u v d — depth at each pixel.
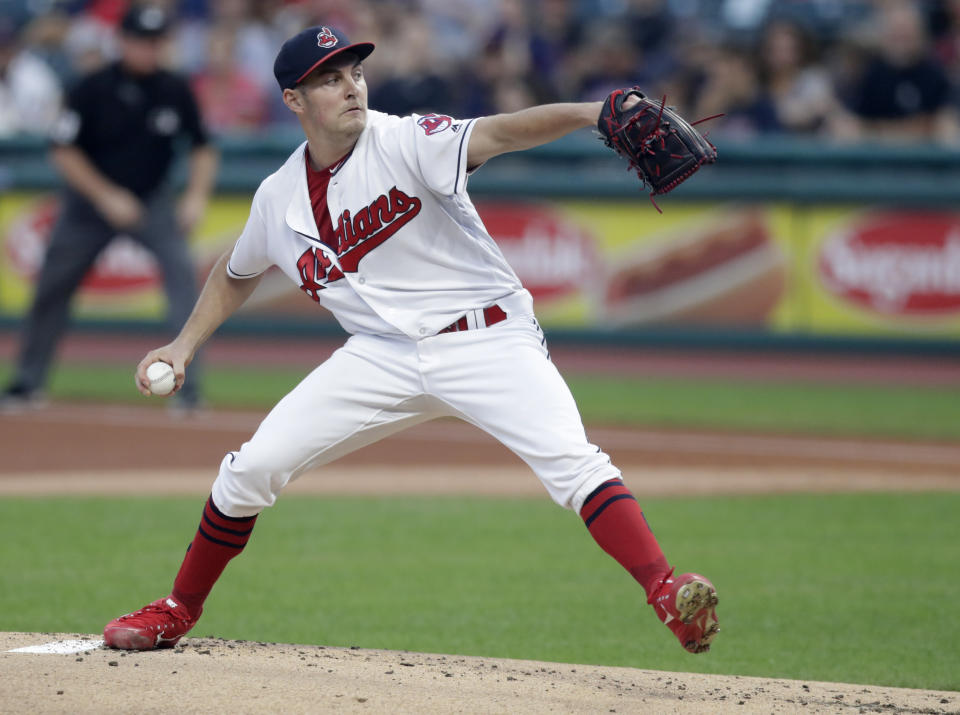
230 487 14.35
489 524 25.38
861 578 21.17
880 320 46.59
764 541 23.72
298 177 14.22
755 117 49.34
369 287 13.93
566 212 48.53
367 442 14.52
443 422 38.41
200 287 49.94
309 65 13.36
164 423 36.12
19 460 31.20
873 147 46.31
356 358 14.20
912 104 48.62
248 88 53.62
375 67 50.88
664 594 12.79
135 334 50.94
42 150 50.09
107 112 34.75
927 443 34.19
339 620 18.64
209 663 14.05
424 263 13.82
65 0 58.44
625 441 34.31
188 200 36.25
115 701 12.52
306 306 50.03
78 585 20.27
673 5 57.44
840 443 34.12
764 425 36.66
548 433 13.41
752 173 47.31
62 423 36.06
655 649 17.34
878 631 18.17
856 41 52.41
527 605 19.66
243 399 39.91
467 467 31.58
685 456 32.38
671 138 12.38
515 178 48.84
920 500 27.39
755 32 56.19
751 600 19.81
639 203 48.00
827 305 47.00
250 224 14.71
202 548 14.71
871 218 46.31
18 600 19.33
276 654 14.88
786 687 14.28
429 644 17.47
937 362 46.19
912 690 14.44
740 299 47.69
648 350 48.78
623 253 48.25
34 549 22.73
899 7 50.69
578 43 55.69
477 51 52.56
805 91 50.06
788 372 46.12
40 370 38.53
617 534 13.23
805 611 19.22
